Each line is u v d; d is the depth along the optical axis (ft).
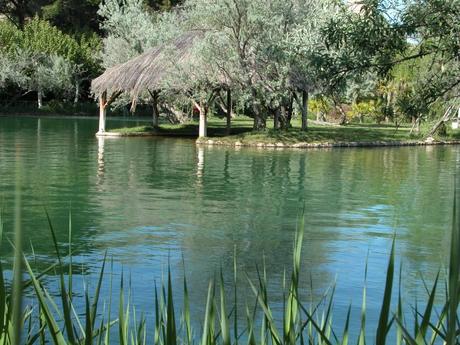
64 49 148.25
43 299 4.47
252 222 28.09
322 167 51.88
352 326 15.14
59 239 23.56
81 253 21.59
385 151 70.54
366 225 27.99
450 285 2.97
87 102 151.33
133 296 16.92
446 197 36.65
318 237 25.36
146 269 19.88
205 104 77.05
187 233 25.49
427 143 82.12
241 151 65.57
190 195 35.35
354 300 17.16
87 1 176.45
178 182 40.63
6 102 140.87
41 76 139.13
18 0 180.86
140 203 32.27
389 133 89.30
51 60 142.41
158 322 5.97
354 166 53.21
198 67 73.10
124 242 23.58
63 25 179.01
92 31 172.35
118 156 56.54
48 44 146.10
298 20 70.03
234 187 39.01
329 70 18.45
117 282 18.21
